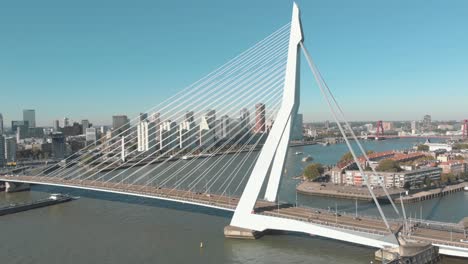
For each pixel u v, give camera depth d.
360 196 192.25
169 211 161.62
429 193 197.62
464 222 117.31
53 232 135.50
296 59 124.12
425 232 108.50
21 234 133.50
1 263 107.00
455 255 98.88
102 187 173.38
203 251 114.56
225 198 149.00
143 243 122.38
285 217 120.69
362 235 106.75
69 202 183.12
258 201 140.12
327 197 197.62
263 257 109.06
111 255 112.56
